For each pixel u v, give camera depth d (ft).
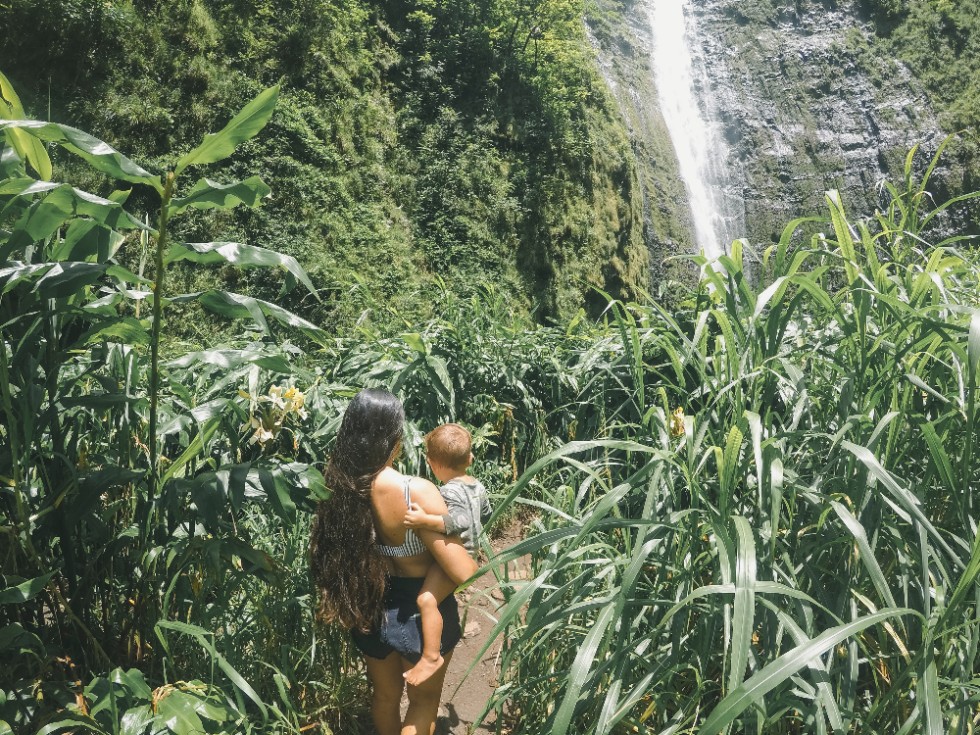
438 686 7.84
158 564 8.05
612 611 6.02
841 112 105.81
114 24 51.96
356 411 7.74
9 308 7.09
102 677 6.66
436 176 67.62
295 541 9.05
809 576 7.29
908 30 111.75
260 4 62.80
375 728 8.70
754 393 8.04
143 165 49.42
